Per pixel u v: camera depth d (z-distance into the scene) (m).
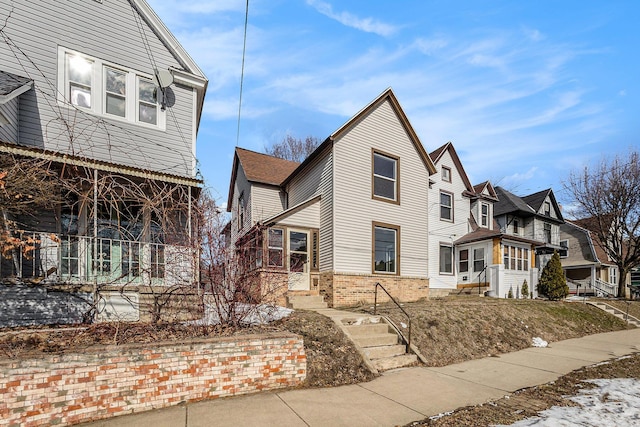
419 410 5.02
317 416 4.73
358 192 13.46
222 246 7.21
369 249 13.39
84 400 4.43
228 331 6.48
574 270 29.56
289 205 16.95
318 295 12.96
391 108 14.85
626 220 24.72
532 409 5.08
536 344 9.91
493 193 22.16
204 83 10.32
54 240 6.86
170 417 4.59
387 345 7.95
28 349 4.76
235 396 5.38
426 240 15.12
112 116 8.98
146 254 8.72
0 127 7.16
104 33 9.10
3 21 7.88
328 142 13.11
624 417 4.73
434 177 19.39
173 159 9.70
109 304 7.39
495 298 15.68
